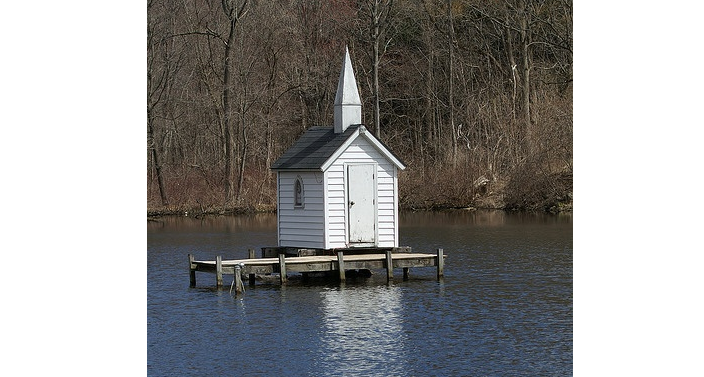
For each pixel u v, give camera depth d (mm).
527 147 55312
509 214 52781
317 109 62406
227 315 23500
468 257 34375
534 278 29125
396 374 18047
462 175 57000
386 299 25516
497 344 20422
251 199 57562
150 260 34469
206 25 59500
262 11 62438
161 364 19000
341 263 27562
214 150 62344
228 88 58375
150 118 57062
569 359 19188
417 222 48875
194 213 56094
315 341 20703
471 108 61344
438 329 21875
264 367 18625
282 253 30125
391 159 29547
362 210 29297
